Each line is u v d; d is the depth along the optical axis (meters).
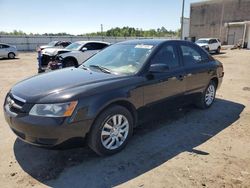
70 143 3.23
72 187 2.96
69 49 12.23
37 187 2.96
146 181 3.09
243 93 7.67
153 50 4.32
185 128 4.72
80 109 3.18
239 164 3.49
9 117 3.37
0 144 4.01
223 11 42.66
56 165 3.41
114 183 3.04
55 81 3.63
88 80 3.64
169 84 4.42
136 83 3.81
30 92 3.34
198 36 47.38
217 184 3.04
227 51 30.56
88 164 3.44
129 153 3.74
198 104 5.68
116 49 4.79
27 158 3.58
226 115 5.49
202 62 5.48
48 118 3.06
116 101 3.55
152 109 4.20
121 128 3.73
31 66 16.22
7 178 3.12
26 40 40.00
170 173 3.25
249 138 4.34
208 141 4.19
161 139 4.23
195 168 3.37
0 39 37.81
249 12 39.41
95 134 3.39
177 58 4.78
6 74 12.23
